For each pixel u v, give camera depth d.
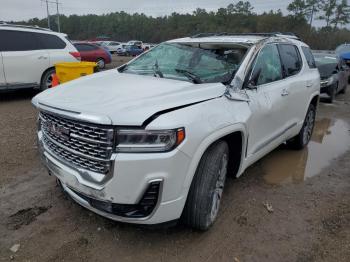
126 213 2.71
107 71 4.29
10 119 7.09
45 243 3.01
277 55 4.52
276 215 3.63
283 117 4.54
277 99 4.21
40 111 3.23
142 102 2.79
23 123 6.76
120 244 3.04
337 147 6.09
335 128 7.55
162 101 2.83
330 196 4.13
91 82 3.58
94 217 3.41
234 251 3.01
